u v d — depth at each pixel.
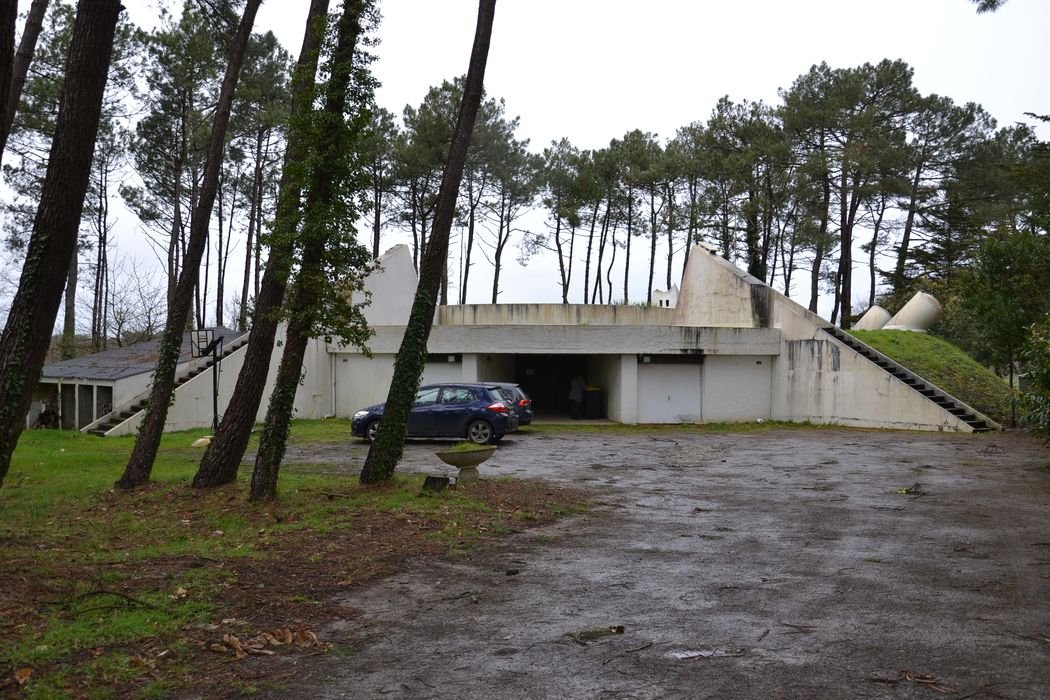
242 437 11.82
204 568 7.16
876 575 7.32
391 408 11.73
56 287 7.35
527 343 27.80
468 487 11.66
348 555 7.86
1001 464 15.95
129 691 4.52
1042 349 15.05
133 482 12.21
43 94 26.89
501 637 5.59
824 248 42.38
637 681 4.74
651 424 28.08
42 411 26.88
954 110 40.31
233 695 4.53
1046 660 5.02
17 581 6.41
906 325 31.94
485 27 11.69
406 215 43.47
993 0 13.70
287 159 10.81
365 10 10.53
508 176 44.44
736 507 11.24
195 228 12.94
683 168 44.53
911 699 4.42
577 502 11.48
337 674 4.87
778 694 4.51
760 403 28.98
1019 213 33.34
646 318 38.16
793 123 39.72
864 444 20.44
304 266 10.39
